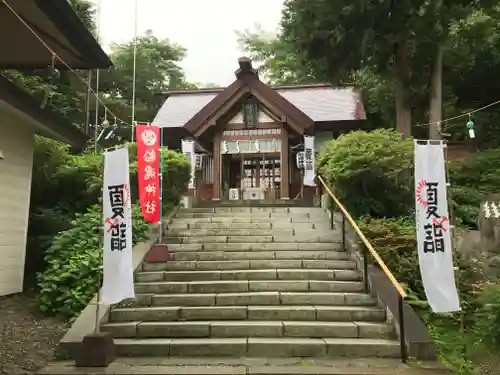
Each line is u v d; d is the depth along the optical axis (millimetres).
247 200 14562
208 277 7754
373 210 10055
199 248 9000
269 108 15469
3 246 8133
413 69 15398
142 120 25000
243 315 6551
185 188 12164
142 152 9117
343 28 13672
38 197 11000
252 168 17000
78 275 7316
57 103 18203
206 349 5777
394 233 8445
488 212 9844
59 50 10227
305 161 14906
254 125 15844
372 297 6938
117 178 5918
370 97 19516
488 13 16547
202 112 15359
